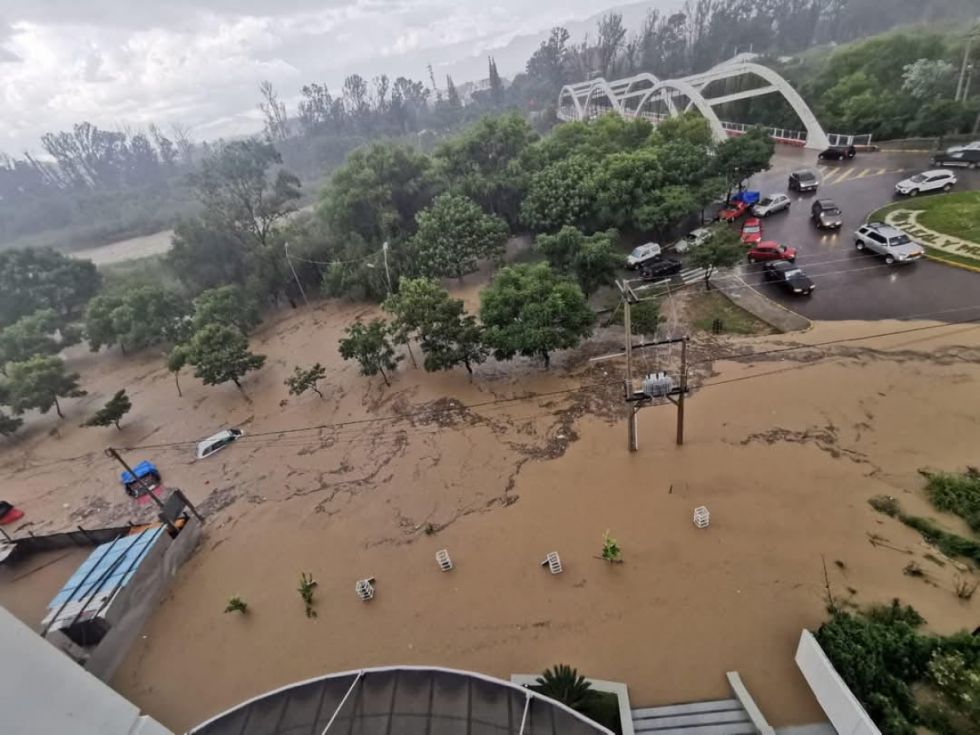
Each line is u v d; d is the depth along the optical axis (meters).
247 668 17.06
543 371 28.94
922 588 15.10
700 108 62.88
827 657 12.81
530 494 21.50
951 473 18.45
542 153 48.00
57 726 5.36
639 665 14.77
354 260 44.41
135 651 18.41
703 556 17.39
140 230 87.25
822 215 35.94
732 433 22.14
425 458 24.83
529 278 27.91
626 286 18.64
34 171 132.12
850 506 18.03
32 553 23.88
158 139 147.38
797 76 72.25
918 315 26.05
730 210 40.75
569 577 17.72
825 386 23.41
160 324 41.44
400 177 49.56
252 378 35.97
